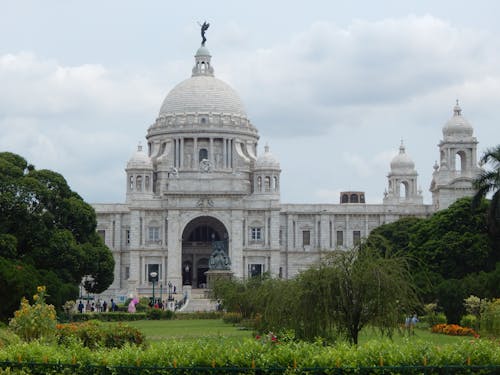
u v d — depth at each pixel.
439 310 103.88
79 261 134.75
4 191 130.12
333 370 38.47
